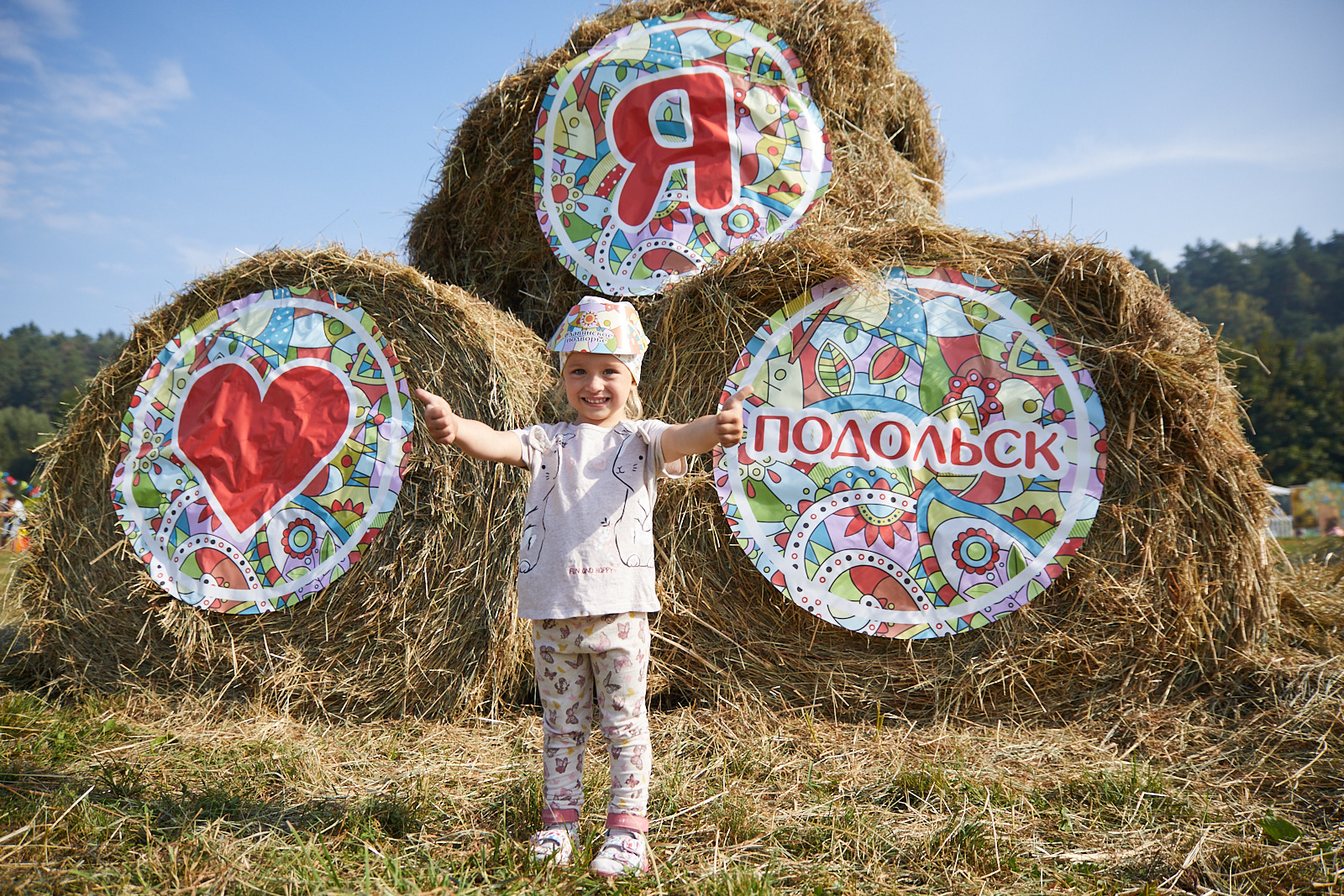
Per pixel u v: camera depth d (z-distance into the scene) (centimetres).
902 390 325
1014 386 321
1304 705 284
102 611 348
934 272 330
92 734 289
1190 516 311
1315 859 198
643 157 397
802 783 252
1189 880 194
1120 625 308
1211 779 256
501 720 314
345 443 340
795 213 389
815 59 413
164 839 200
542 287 432
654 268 386
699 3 417
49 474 354
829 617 313
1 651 378
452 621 324
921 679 312
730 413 195
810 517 321
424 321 343
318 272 351
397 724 318
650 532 209
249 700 331
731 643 323
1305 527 2095
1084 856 205
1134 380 314
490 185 430
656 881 184
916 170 493
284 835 207
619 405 218
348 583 333
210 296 357
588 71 405
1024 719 309
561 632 200
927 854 204
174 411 352
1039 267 329
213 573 340
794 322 332
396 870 179
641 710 201
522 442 212
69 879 179
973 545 314
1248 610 310
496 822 216
